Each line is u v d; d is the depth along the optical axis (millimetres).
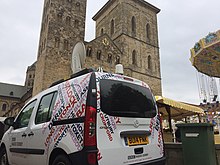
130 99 4418
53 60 33594
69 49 36188
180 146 6301
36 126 4973
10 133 6523
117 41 44094
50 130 4301
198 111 12938
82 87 3988
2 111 82562
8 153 6328
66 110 4090
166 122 21016
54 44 34906
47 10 39812
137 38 45188
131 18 46438
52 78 32375
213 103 17047
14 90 90312
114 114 3889
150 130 4543
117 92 4219
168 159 6539
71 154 3514
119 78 4496
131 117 4195
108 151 3533
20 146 5535
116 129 3812
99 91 3867
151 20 50906
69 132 3756
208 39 10711
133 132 4070
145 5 50438
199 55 12000
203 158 5230
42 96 5539
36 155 4633
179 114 15938
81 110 3691
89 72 4203
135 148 4008
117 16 46688
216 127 17828
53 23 36406
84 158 3295
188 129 5668
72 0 41156
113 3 49531
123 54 40875
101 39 38531
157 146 4555
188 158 5508
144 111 4605
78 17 40438
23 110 6406
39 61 36500
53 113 4473
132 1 48344
